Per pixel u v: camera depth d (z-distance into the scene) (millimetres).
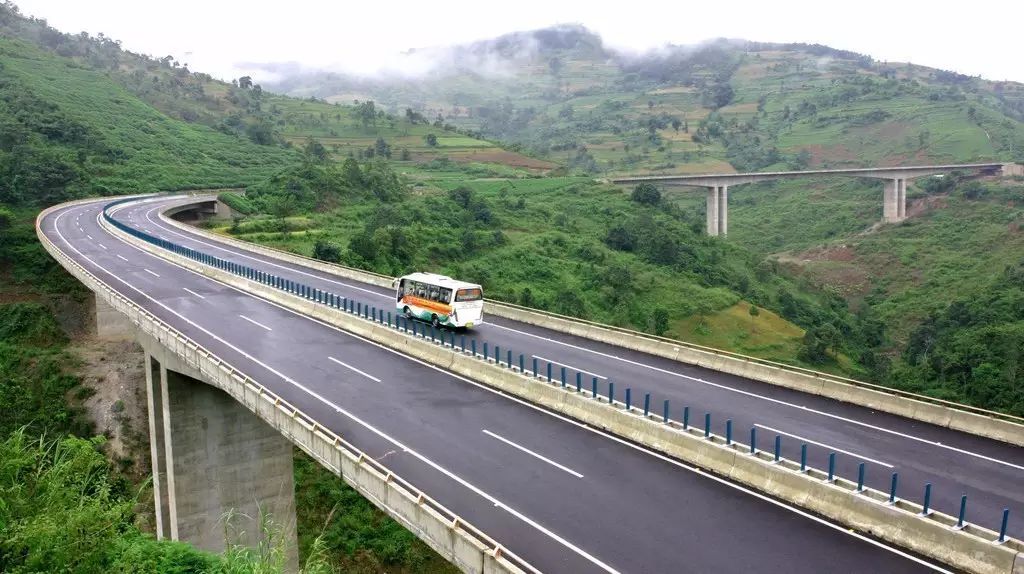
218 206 86688
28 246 69500
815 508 17812
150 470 44094
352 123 172000
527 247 78188
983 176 130375
